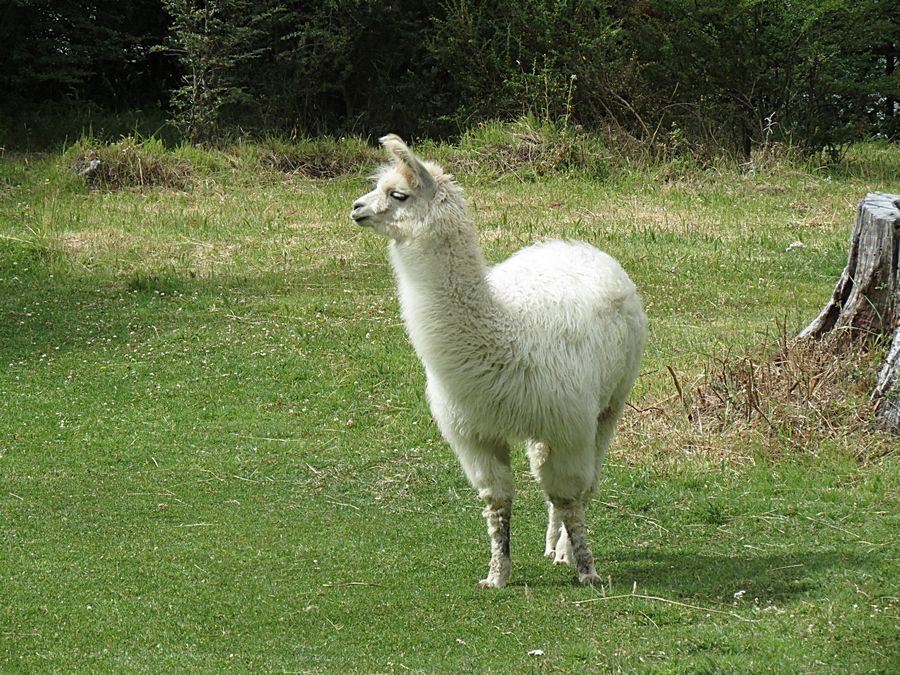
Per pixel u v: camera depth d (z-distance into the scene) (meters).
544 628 20.84
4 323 45.94
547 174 76.31
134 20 105.00
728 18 82.62
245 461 33.00
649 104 86.00
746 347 37.88
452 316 21.95
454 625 21.17
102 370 41.31
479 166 77.44
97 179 71.12
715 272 54.31
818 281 53.12
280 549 25.91
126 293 50.38
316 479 31.55
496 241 58.84
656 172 76.75
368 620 21.52
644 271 54.25
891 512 27.38
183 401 38.72
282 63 97.62
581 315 22.89
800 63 84.44
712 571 23.73
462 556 25.55
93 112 98.12
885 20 89.94
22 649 20.00
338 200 69.94
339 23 96.50
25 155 82.19
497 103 88.69
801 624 20.19
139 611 21.94
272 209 66.69
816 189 73.75
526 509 29.53
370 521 28.28
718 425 33.97
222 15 91.06
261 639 20.61
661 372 39.22
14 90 99.62
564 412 22.34
